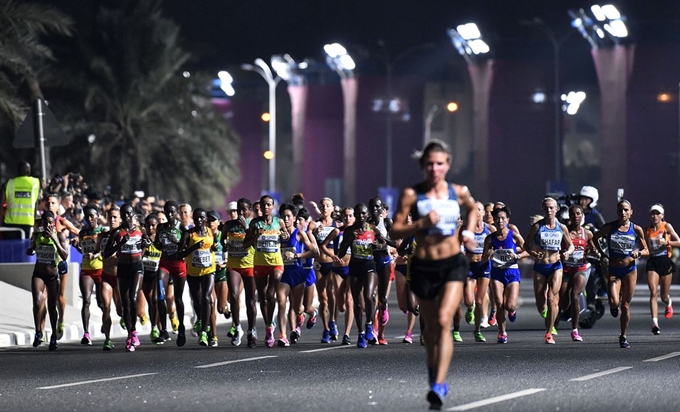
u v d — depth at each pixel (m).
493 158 142.25
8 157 89.62
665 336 41.50
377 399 23.73
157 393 25.23
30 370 30.77
